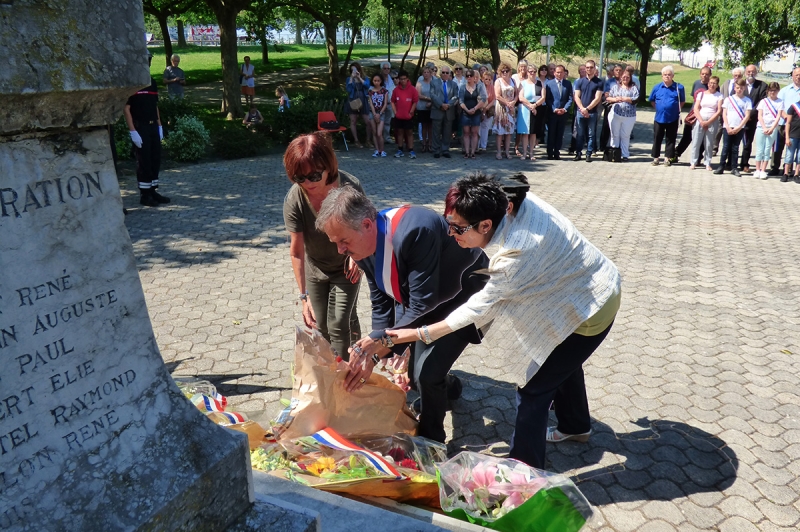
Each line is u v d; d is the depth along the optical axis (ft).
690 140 41.22
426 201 30.27
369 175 36.78
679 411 12.26
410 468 9.00
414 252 9.17
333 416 9.51
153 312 16.74
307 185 10.14
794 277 20.10
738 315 17.02
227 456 6.50
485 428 11.78
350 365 9.39
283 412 9.62
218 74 89.71
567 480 8.24
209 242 23.15
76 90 5.02
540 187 33.99
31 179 5.05
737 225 26.37
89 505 5.49
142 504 5.75
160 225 25.35
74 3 4.98
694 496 9.84
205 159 41.86
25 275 5.06
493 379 13.64
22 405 5.13
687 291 18.74
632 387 13.17
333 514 7.68
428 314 10.07
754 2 65.26
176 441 6.29
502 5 76.33
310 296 11.82
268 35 96.17
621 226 26.00
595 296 8.70
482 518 8.07
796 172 35.68
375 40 230.89
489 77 44.09
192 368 13.75
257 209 28.25
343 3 65.98
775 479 10.25
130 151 37.55
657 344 15.20
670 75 40.11
